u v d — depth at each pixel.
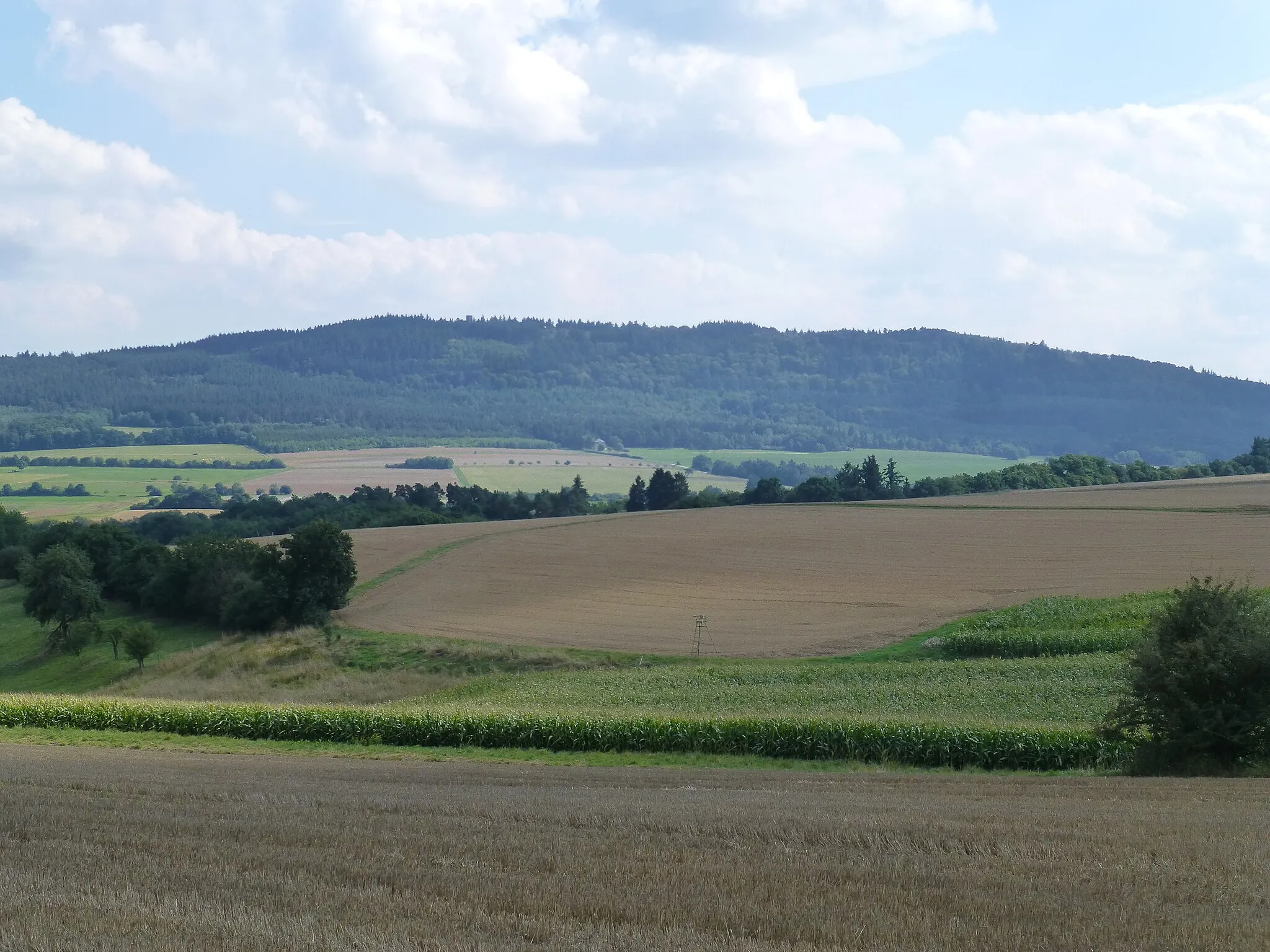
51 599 73.81
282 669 61.59
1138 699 29.77
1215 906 11.23
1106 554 79.31
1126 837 14.94
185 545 81.81
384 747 35.47
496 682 53.00
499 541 98.12
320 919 10.27
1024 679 44.72
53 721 39.75
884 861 13.23
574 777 25.62
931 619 63.53
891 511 107.12
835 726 33.56
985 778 27.08
